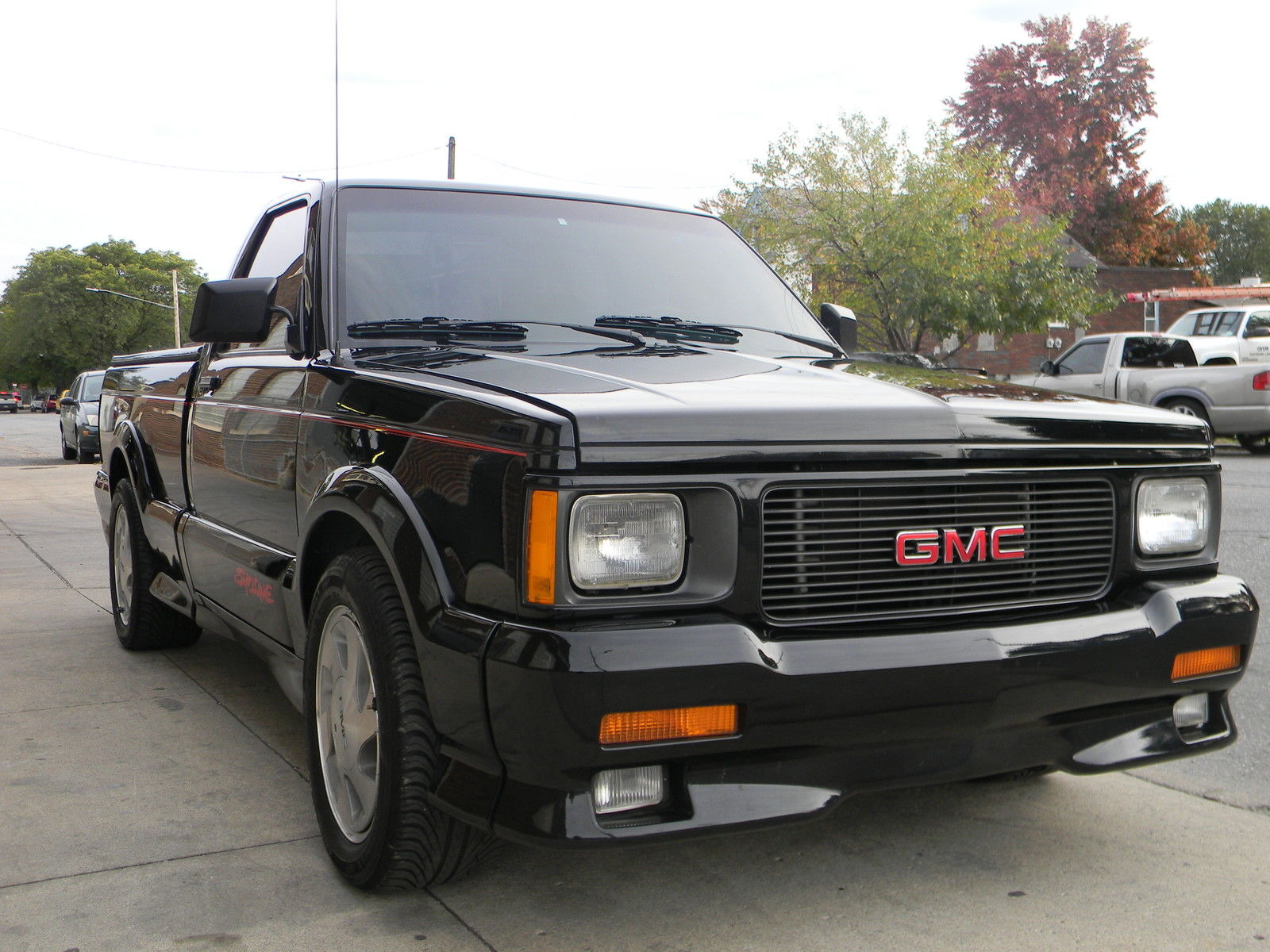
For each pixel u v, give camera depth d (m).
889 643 2.46
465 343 3.35
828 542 2.49
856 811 3.42
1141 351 16.19
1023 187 46.78
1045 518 2.74
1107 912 2.77
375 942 2.64
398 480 2.71
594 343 3.42
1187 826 3.30
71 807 3.46
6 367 96.06
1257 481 12.13
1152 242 47.88
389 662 2.67
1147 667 2.74
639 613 2.34
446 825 2.69
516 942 2.64
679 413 2.39
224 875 3.00
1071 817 3.37
